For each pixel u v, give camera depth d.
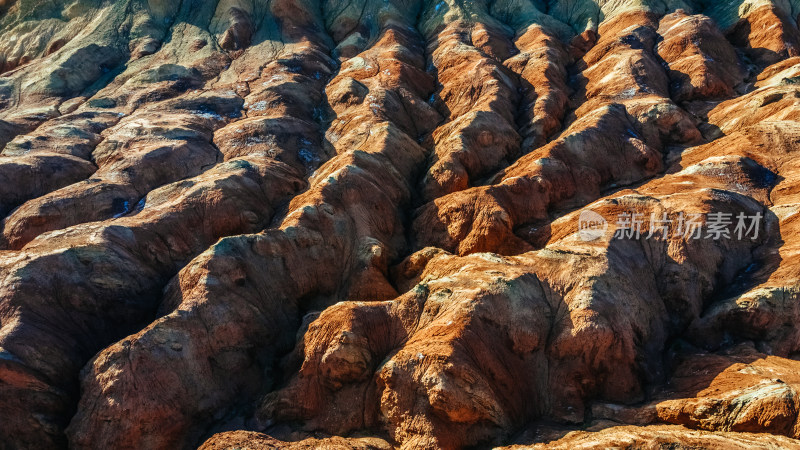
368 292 20.70
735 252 19.58
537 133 29.97
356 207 23.19
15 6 45.91
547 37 40.12
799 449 11.94
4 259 19.05
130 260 20.16
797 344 16.50
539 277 18.05
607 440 13.10
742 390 14.31
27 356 16.31
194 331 17.33
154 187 26.42
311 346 16.95
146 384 15.97
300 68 38.03
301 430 16.09
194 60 39.78
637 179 25.86
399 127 31.81
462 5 45.53
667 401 15.12
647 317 17.66
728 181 22.38
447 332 15.81
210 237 22.77
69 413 16.38
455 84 35.03
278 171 26.70
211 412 16.75
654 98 30.20
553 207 24.17
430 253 21.23
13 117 33.09
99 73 39.41
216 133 30.72
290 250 20.67
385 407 15.34
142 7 45.16
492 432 14.86
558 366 16.36
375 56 39.09
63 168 26.53
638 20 41.31
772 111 26.56
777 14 38.72
